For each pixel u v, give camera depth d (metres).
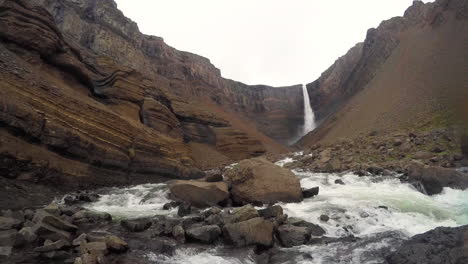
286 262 8.15
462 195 13.95
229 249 8.96
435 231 7.66
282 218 10.91
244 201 15.09
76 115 20.22
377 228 10.67
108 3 78.75
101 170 20.28
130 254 8.34
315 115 119.25
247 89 133.62
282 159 41.28
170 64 96.88
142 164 24.53
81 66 30.77
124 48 73.06
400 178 18.59
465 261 6.10
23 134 15.52
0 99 14.82
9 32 23.47
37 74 20.80
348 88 101.38
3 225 8.88
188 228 10.11
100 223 11.25
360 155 27.91
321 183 19.17
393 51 78.25
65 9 61.81
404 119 38.66
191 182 15.98
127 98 37.34
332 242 9.48
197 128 54.25
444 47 51.81
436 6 68.50
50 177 16.05
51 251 7.64
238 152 53.88
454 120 29.23
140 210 14.08
